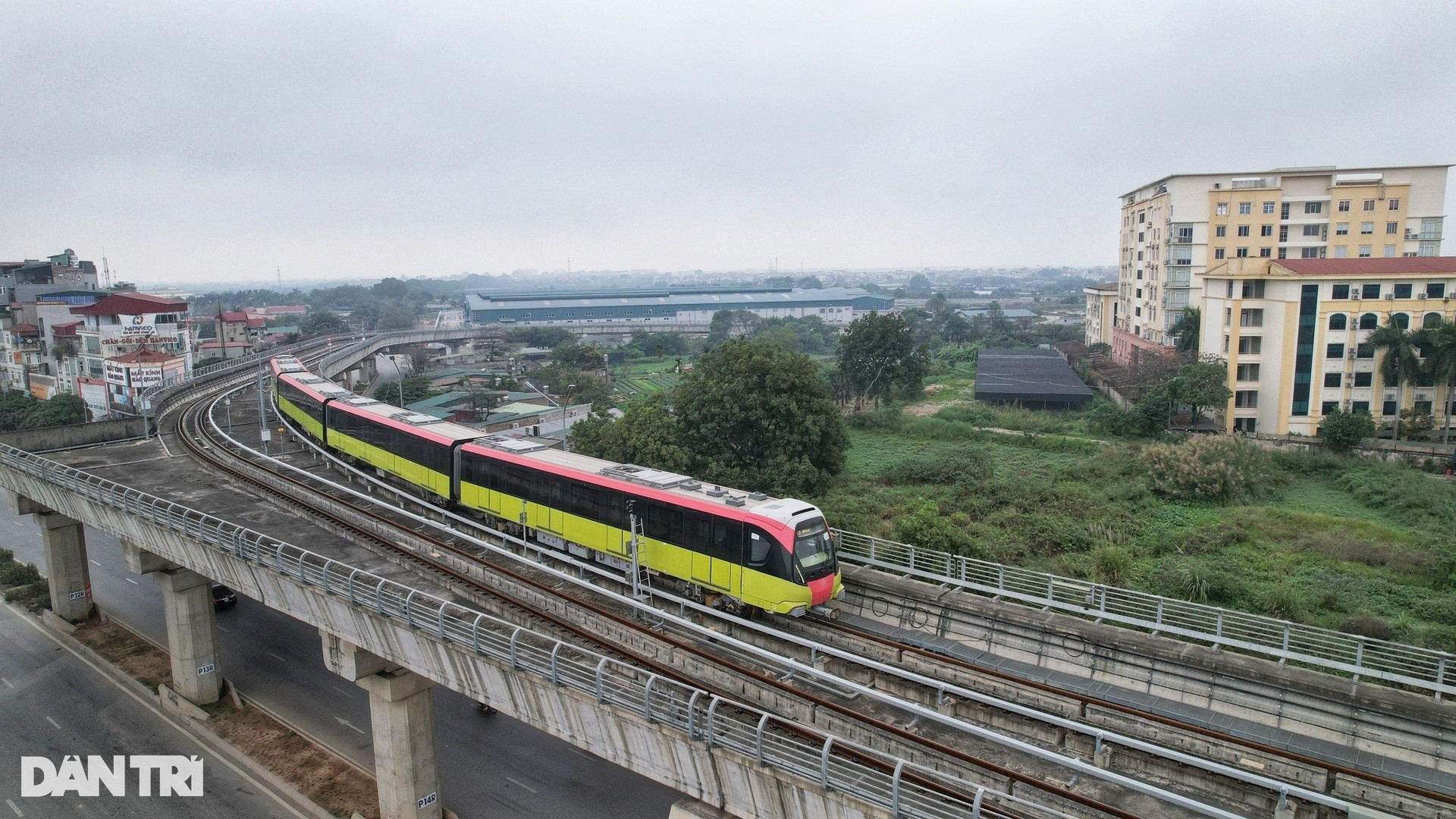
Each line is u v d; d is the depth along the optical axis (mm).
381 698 22172
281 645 35219
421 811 22625
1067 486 45562
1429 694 21516
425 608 19203
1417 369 53469
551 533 27109
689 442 36500
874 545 27219
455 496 31062
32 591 41219
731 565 22031
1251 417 59188
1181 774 16203
